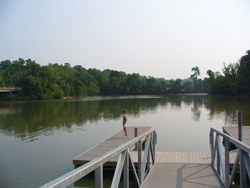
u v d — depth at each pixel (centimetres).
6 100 6250
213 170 541
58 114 2622
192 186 439
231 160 682
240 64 6862
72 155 1005
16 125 1888
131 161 370
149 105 3891
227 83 7206
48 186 140
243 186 307
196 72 12069
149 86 10919
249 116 2241
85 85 9544
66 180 156
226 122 1886
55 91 7138
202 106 3538
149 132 529
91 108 3366
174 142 1215
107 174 761
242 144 295
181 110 2959
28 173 796
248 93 6425
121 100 5725
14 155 1014
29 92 6531
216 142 524
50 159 948
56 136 1408
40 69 7594
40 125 1864
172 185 448
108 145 952
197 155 835
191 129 1591
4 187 684
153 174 526
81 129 1638
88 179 740
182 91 11844
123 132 1258
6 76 7569
